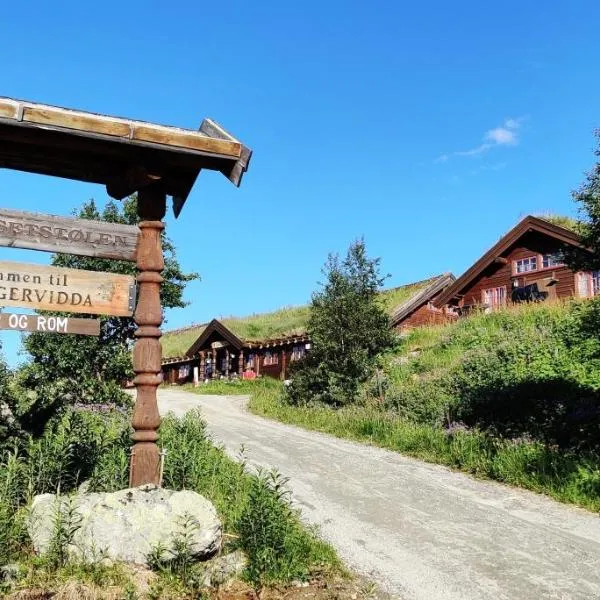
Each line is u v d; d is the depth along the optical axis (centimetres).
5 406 962
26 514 598
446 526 825
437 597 604
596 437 1152
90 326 637
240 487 799
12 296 612
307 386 2128
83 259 1606
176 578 543
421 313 3312
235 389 3052
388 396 1830
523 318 2352
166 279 1864
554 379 1551
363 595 589
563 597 608
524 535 793
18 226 621
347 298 2208
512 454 1123
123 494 594
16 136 608
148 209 670
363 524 825
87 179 705
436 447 1290
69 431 817
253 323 4041
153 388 653
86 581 516
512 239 2859
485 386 1622
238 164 666
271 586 573
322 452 1316
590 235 1091
